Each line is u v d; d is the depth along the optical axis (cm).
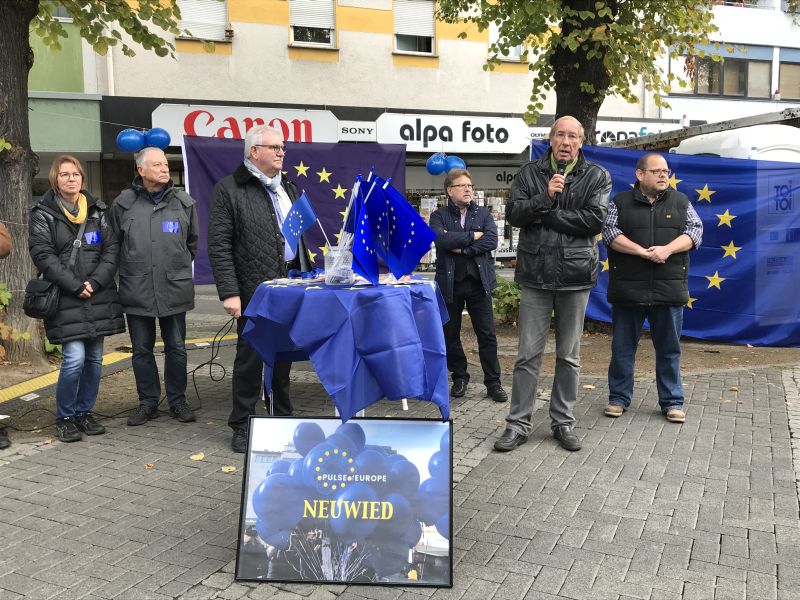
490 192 1794
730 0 2023
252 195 449
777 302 781
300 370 683
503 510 355
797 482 389
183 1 1495
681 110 1948
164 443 467
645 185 487
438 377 306
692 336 804
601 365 688
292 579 284
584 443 455
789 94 2098
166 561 306
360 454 294
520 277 438
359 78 1653
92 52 1418
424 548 285
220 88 1538
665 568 296
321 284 324
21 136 686
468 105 1750
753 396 565
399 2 1680
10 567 302
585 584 284
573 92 848
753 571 294
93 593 280
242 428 455
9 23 668
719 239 789
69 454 446
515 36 907
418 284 312
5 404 564
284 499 291
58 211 462
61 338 461
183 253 509
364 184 309
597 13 805
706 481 391
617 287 502
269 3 1558
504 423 500
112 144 1405
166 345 516
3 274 685
